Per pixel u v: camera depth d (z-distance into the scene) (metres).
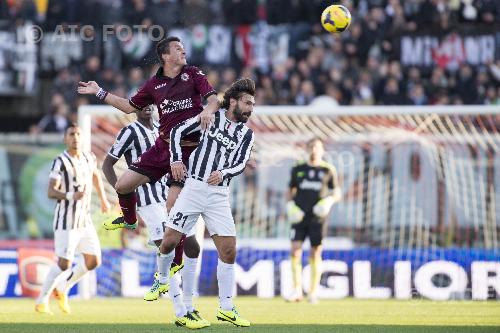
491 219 41.22
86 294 36.84
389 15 54.06
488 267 37.06
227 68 53.34
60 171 29.28
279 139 41.41
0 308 31.72
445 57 53.75
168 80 22.89
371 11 54.00
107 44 52.59
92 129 38.66
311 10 54.00
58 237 29.33
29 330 23.20
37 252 37.22
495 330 23.50
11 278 37.06
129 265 37.59
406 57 53.78
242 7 53.88
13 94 52.56
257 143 41.41
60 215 29.33
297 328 23.70
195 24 53.31
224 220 22.56
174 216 22.19
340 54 53.34
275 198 42.09
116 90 51.53
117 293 37.47
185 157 22.98
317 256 35.12
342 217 41.97
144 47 52.50
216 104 21.77
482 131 40.94
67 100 51.62
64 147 49.19
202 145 22.06
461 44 53.81
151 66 52.06
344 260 37.78
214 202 22.36
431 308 31.80
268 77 52.69
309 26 53.88
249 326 23.77
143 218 26.47
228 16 53.84
